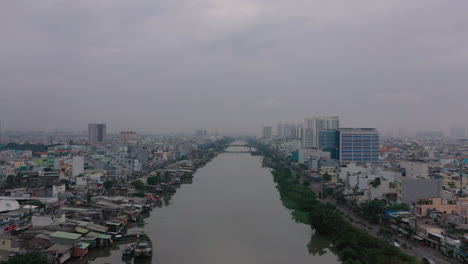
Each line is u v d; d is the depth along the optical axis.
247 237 106.69
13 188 150.00
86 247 86.75
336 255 92.44
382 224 111.94
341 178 189.12
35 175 172.50
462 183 161.50
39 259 70.75
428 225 93.94
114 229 104.88
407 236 98.62
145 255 87.06
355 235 92.31
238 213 136.38
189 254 91.75
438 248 86.81
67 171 186.00
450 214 96.06
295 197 155.50
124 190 159.25
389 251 77.62
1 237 82.12
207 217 130.25
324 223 106.06
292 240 104.44
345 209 135.38
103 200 134.25
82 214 110.56
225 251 94.31
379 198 129.38
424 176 160.62
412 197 122.94
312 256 91.50
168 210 141.38
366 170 183.12
